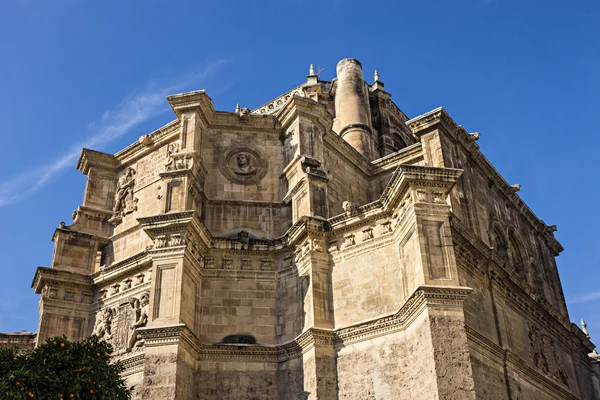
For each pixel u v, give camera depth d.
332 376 26.56
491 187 36.66
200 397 27.48
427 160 32.50
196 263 29.78
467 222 31.44
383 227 28.36
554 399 32.00
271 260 30.98
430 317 23.77
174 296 27.78
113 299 31.77
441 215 25.95
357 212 29.00
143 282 30.73
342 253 29.03
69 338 31.59
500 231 35.53
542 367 31.94
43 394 21.17
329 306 28.33
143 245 32.72
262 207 32.91
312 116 34.31
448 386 22.70
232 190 33.38
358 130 43.06
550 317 35.81
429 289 24.11
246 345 28.69
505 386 26.70
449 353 23.28
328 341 27.22
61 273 32.50
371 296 27.47
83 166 37.09
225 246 30.88
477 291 27.92
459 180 32.50
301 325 28.72
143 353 28.12
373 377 25.66
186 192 30.66
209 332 29.22
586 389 38.88
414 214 25.83
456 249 27.12
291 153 33.78
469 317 26.30
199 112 33.59
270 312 29.95
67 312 32.12
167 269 28.45
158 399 25.58
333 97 47.81
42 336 31.11
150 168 35.12
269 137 34.94
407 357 25.09
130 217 34.72
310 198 30.61
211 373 28.05
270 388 28.11
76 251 33.88
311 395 26.19
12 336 38.69
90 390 21.94
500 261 30.45
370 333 26.47
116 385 22.94
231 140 34.53
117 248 34.12
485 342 26.19
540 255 42.06
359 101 44.47
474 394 22.81
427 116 33.09
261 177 33.91
